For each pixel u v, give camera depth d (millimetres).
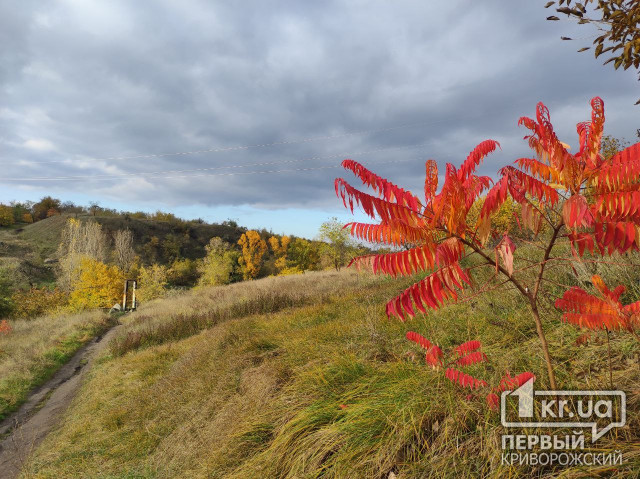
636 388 1888
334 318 7465
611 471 1538
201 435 4656
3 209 102688
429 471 2098
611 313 1524
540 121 1355
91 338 21000
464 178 1550
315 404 3463
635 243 1173
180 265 75188
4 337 22219
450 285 1414
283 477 2986
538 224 1322
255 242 67188
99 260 55875
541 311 3199
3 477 6555
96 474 5254
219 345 7938
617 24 2490
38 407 10773
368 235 1501
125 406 7535
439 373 2715
